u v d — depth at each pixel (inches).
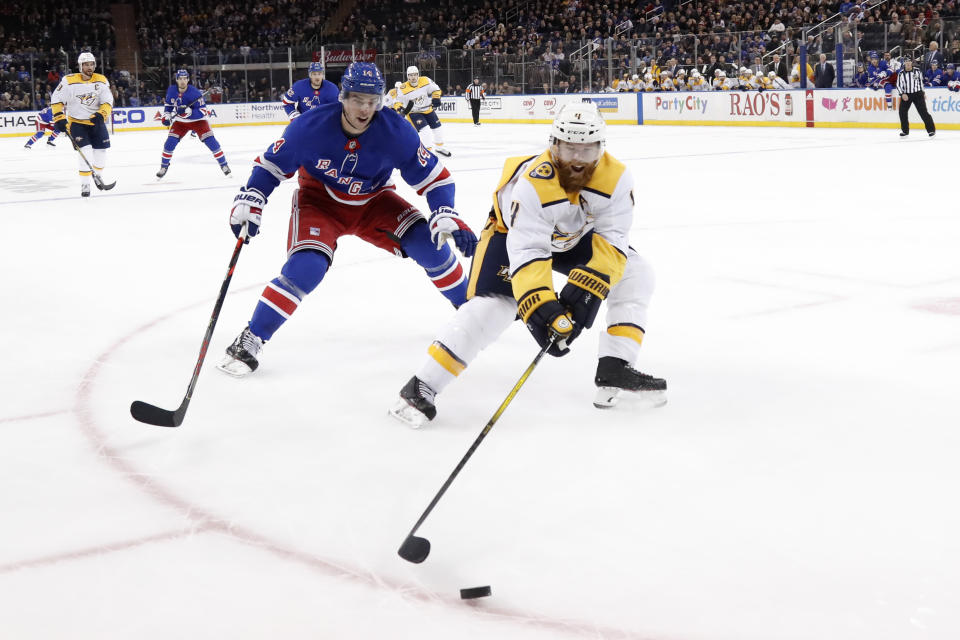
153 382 145.2
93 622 79.3
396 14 1219.9
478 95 955.3
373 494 104.0
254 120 1068.5
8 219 329.7
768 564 86.8
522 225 117.8
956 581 83.1
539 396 137.0
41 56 940.6
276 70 1074.1
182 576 86.6
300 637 76.7
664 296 195.8
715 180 414.3
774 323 172.4
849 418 124.5
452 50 1037.8
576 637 75.9
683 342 161.6
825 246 248.2
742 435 119.4
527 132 830.5
